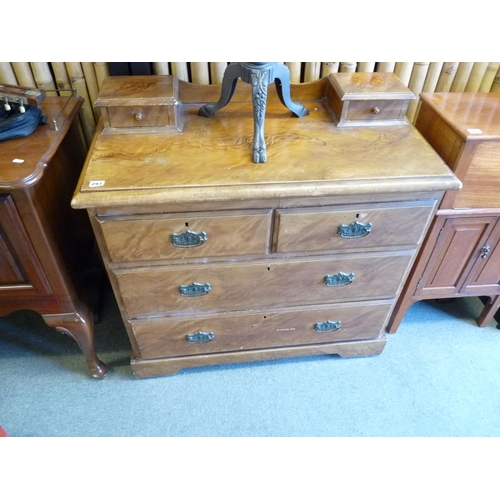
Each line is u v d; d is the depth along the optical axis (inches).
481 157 43.8
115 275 42.7
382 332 56.9
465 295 58.6
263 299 47.9
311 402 53.7
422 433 51.0
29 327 62.4
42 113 44.6
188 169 38.9
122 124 43.6
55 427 50.5
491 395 55.1
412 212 41.4
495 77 56.4
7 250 40.1
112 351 59.0
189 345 52.1
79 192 35.9
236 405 53.2
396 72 55.2
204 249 41.3
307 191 37.4
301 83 51.1
